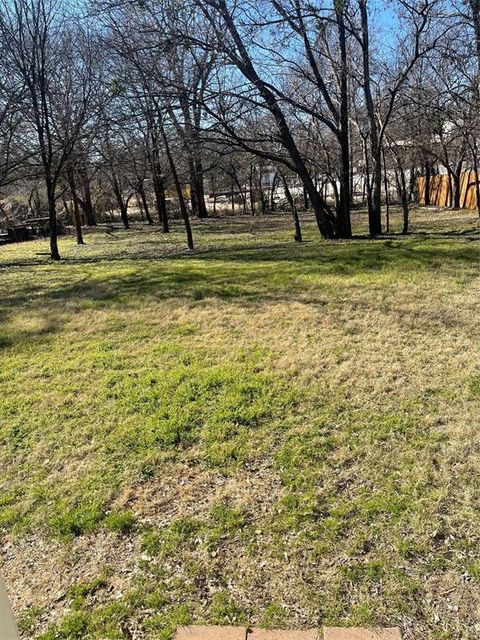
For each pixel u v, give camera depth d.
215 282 7.75
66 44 13.48
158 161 19.28
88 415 3.57
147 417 3.46
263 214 28.42
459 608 1.85
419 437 2.96
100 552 2.28
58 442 3.23
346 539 2.21
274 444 3.01
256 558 2.16
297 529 2.30
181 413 3.46
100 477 2.83
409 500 2.42
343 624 1.82
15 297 7.96
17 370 4.56
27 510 2.59
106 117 13.23
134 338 5.27
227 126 11.25
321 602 1.92
